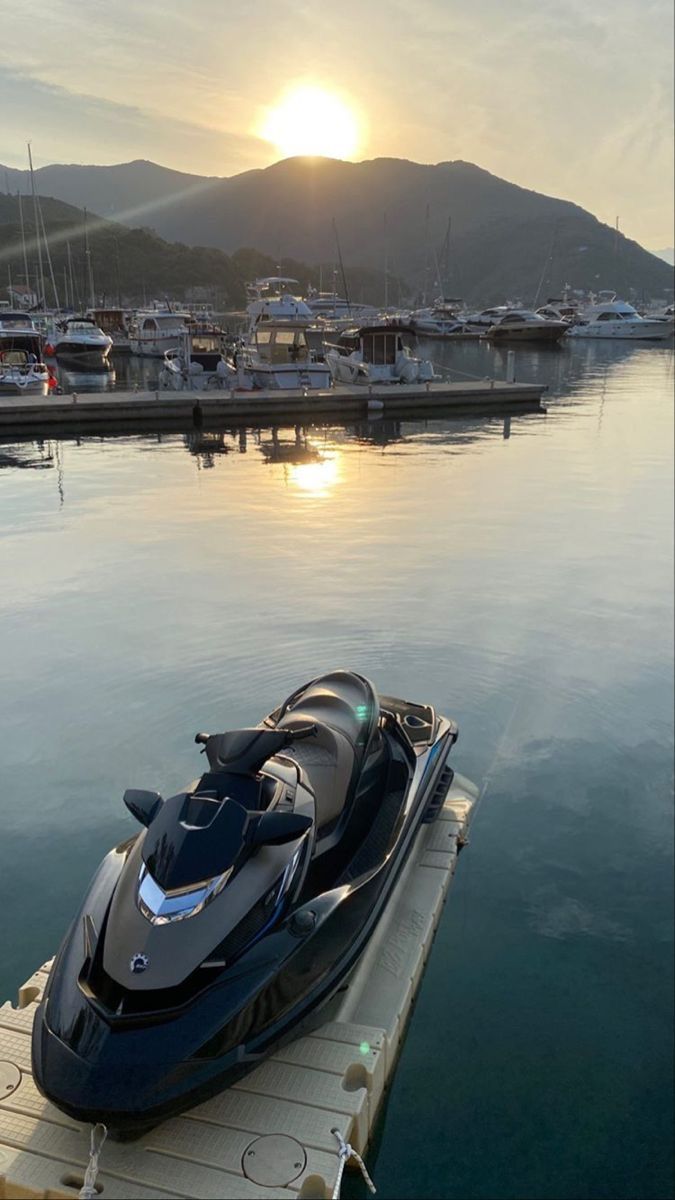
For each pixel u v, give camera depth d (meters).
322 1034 3.71
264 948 3.37
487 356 56.12
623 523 12.20
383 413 26.88
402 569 9.59
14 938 4.20
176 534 10.58
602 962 4.39
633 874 5.01
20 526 10.20
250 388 29.16
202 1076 3.08
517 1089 3.70
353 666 7.05
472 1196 3.23
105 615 7.70
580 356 56.84
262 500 12.99
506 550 10.53
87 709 6.13
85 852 4.77
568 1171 3.30
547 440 20.84
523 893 4.88
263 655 7.09
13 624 7.39
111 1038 3.05
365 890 4.01
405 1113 3.57
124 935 3.23
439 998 4.15
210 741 3.89
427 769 5.15
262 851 3.59
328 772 4.34
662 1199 3.21
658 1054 3.87
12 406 22.08
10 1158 3.15
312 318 36.38
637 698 6.87
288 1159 3.16
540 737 6.32
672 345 68.12
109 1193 3.03
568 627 8.13
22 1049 3.61
